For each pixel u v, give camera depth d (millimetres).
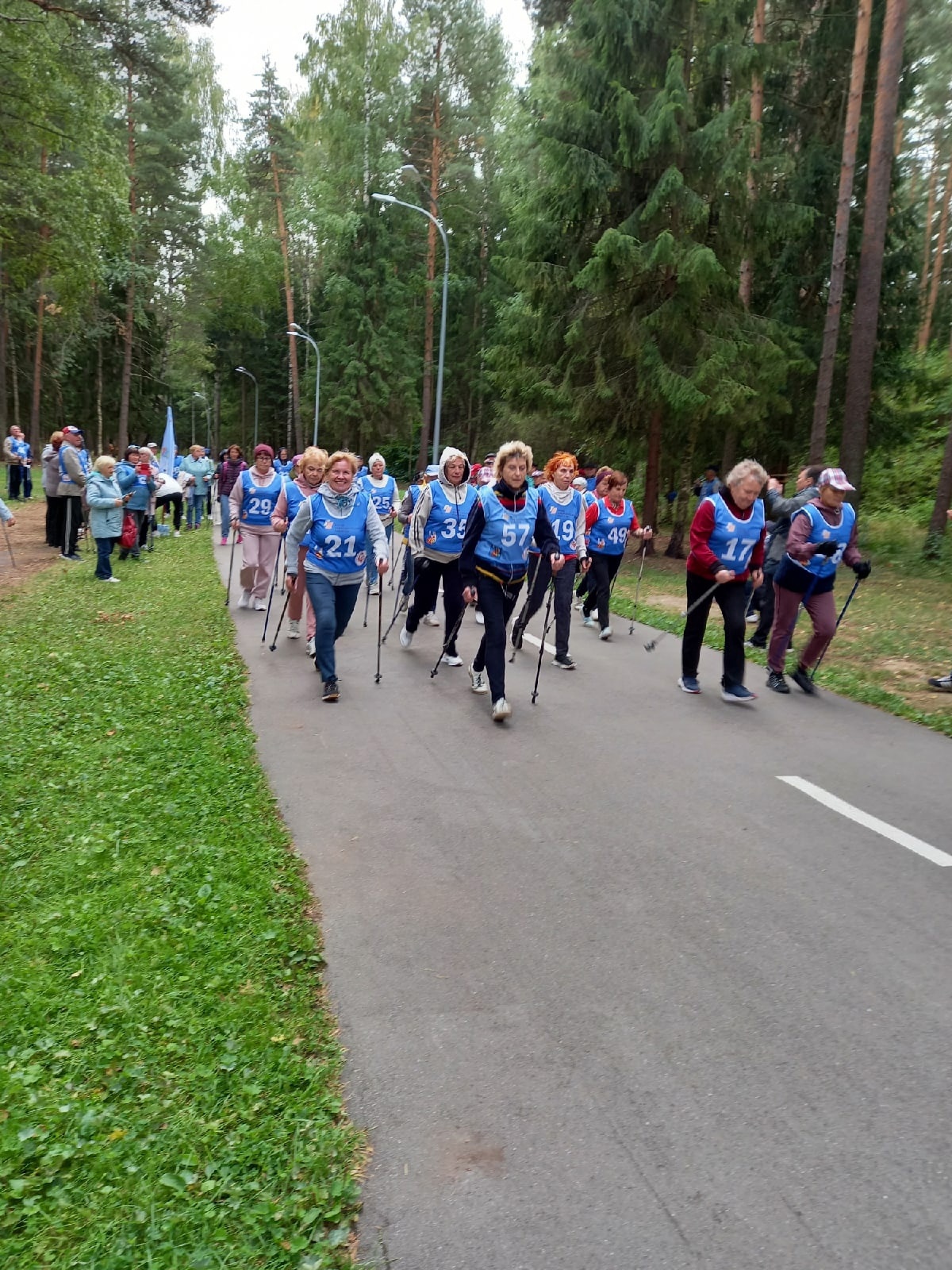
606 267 17172
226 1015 3172
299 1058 2992
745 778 5707
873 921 3975
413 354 45344
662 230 17250
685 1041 3143
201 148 49938
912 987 3488
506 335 20312
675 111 16938
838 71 20188
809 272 20484
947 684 8102
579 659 9133
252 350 67000
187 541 19094
